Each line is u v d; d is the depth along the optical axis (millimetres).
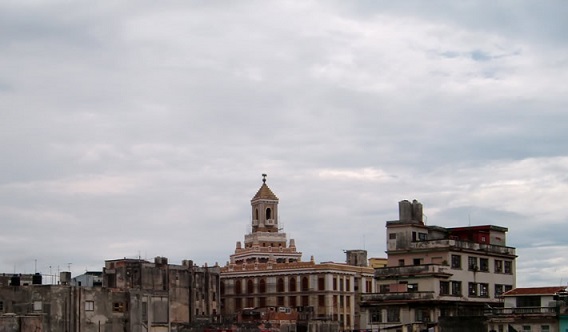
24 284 149000
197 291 185125
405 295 130375
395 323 130750
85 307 135625
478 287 136125
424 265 130375
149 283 172625
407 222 136750
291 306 198750
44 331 130750
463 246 134375
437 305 128000
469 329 117750
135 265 171250
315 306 195000
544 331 112812
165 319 150000
